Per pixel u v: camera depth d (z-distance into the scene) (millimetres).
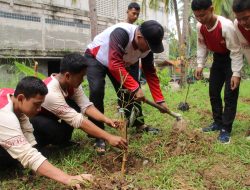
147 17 18562
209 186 2980
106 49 3889
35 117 3576
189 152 3723
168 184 3004
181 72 10961
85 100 3764
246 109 6359
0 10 11609
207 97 8023
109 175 3240
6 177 3264
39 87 2752
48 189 2980
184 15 11648
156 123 5109
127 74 3697
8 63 10867
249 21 3326
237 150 3822
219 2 11812
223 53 4305
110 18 16391
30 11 12609
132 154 3619
